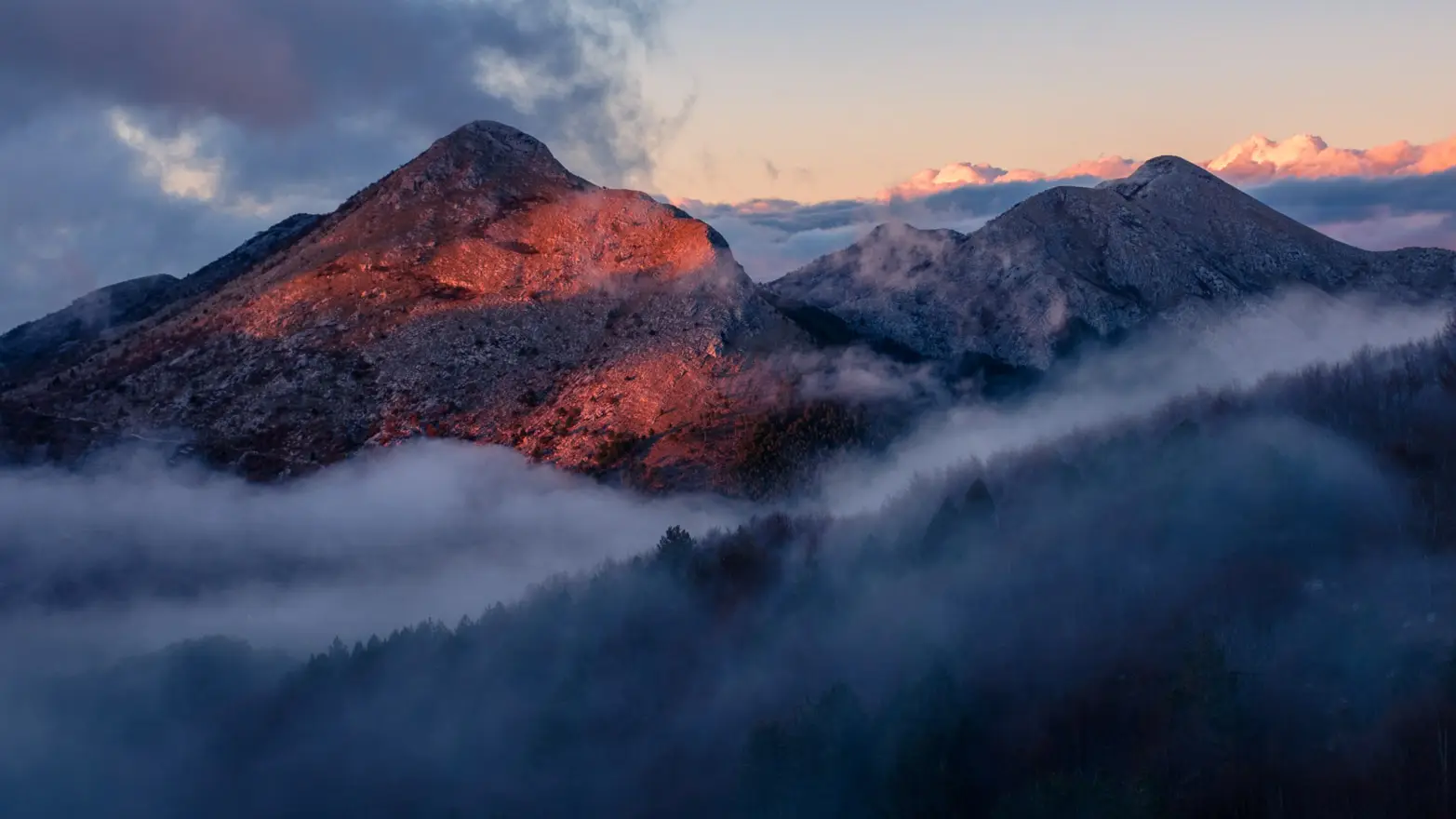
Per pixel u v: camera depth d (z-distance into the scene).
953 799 112.62
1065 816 103.31
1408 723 109.12
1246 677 119.31
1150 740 114.69
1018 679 131.12
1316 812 103.00
